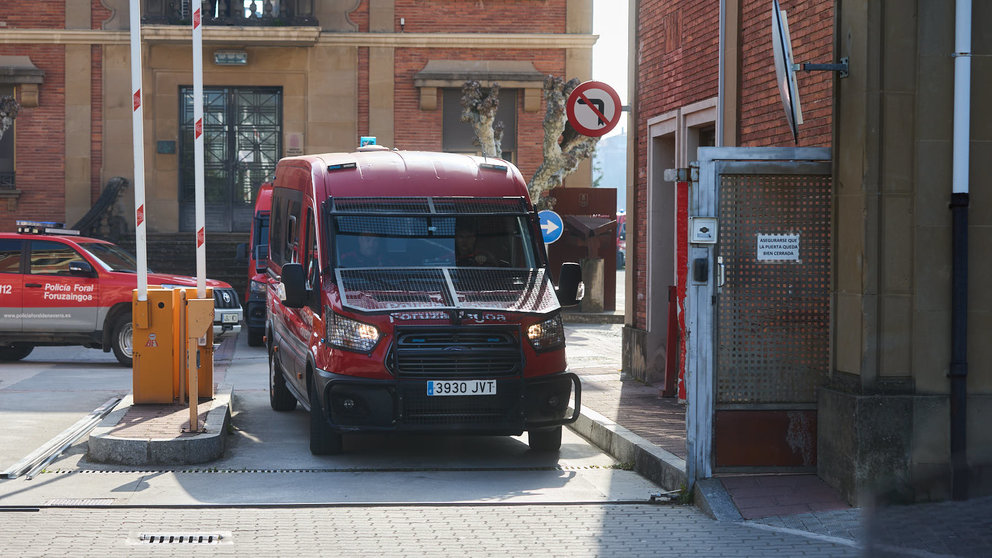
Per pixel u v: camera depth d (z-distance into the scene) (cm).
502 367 940
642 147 1456
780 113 1028
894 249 740
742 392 795
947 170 740
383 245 1029
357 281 993
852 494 735
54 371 1656
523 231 1071
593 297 2738
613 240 2816
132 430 975
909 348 741
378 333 933
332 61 2833
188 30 2733
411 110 2853
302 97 2836
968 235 743
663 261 1402
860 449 732
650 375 1397
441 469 927
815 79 948
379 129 2842
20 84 2783
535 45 2852
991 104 744
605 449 1020
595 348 1983
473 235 1052
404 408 923
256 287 2067
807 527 705
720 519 732
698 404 790
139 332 1126
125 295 1712
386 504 777
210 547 660
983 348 745
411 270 1015
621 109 1490
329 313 966
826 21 926
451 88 2867
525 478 889
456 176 1091
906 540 334
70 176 2792
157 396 1128
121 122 2795
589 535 695
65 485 839
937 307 741
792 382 797
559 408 964
